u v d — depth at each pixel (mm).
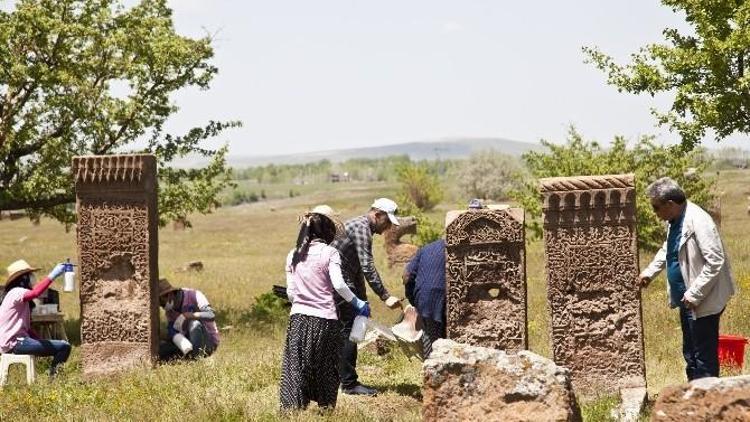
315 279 9727
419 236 33812
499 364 8078
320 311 9695
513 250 10992
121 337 14672
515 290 10977
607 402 10219
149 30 22297
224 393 11219
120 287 14703
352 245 10789
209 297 27547
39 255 47125
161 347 14945
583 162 28359
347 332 10914
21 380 13984
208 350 15023
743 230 38750
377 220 10844
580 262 11000
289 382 9711
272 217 93062
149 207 14617
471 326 11047
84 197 14688
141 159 14461
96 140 21484
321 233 9906
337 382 9836
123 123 21734
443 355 8180
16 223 83312
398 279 30312
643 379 10891
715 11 19812
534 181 29500
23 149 21234
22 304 13867
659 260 10594
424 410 8109
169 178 22844
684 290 9594
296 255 9805
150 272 14594
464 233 11039
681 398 7035
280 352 14422
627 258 10906
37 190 20766
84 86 21125
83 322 14734
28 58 21172
